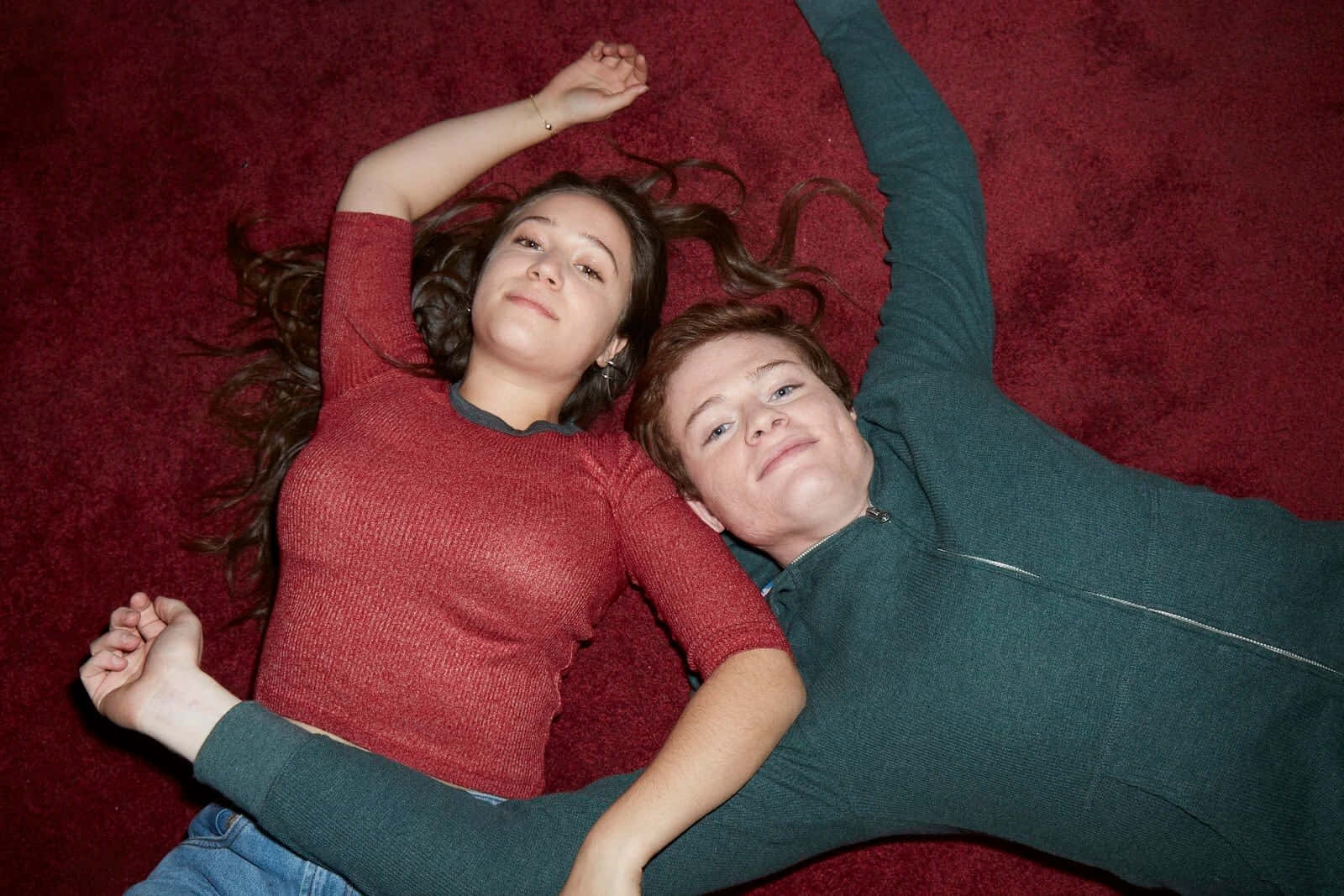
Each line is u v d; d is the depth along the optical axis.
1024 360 1.64
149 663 1.14
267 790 1.05
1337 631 1.10
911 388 1.30
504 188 1.69
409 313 1.42
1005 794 1.17
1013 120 1.68
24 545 1.60
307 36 1.72
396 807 1.06
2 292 1.66
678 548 1.25
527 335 1.35
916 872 1.54
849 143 1.69
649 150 1.70
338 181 1.69
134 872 1.54
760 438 1.26
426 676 1.23
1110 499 1.18
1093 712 1.12
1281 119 1.66
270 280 1.62
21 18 1.73
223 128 1.70
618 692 1.59
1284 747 1.09
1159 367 1.63
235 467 1.63
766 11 1.71
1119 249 1.65
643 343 1.57
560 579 1.27
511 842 1.08
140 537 1.61
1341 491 1.59
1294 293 1.63
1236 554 1.13
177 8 1.73
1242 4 1.69
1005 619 1.15
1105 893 1.52
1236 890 1.15
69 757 1.56
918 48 1.70
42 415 1.63
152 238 1.67
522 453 1.33
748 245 1.69
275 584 1.57
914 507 1.26
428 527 1.25
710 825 1.15
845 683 1.20
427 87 1.71
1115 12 1.70
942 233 1.44
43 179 1.69
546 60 1.71
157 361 1.65
